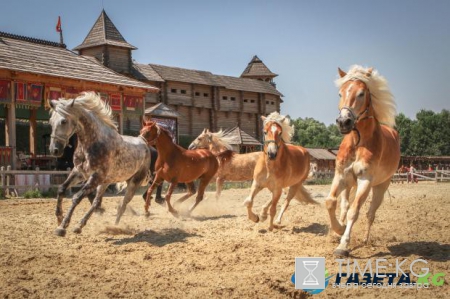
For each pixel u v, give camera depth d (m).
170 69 55.44
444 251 7.72
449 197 18.52
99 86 26.64
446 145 102.44
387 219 11.58
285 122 9.92
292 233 9.73
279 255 7.56
